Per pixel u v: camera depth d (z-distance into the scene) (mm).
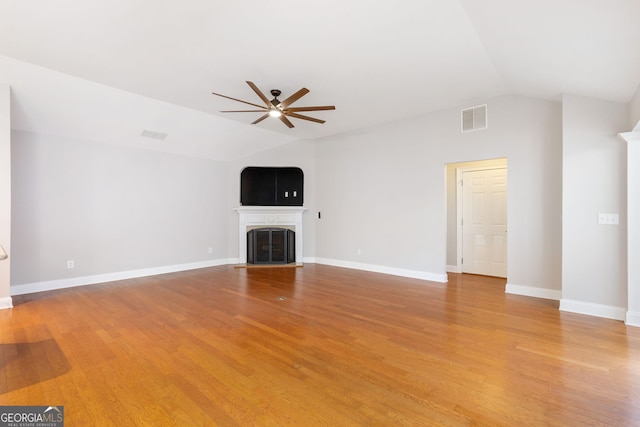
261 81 3619
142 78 3500
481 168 5348
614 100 3148
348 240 6008
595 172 3264
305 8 2336
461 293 4113
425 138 4910
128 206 5082
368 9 2357
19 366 2156
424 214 4941
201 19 2451
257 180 6523
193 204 5914
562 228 3451
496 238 5219
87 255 4652
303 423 1588
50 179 4332
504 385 1931
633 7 1795
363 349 2434
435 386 1923
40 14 2361
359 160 5805
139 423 1582
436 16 2441
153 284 4633
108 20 2449
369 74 3477
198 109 4496
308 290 4273
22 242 4109
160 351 2389
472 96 4172
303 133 6055
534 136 3949
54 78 3418
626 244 3092
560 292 3781
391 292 4164
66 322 3016
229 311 3359
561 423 1581
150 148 5305
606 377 2016
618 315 3119
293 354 2350
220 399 1786
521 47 2703
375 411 1683
